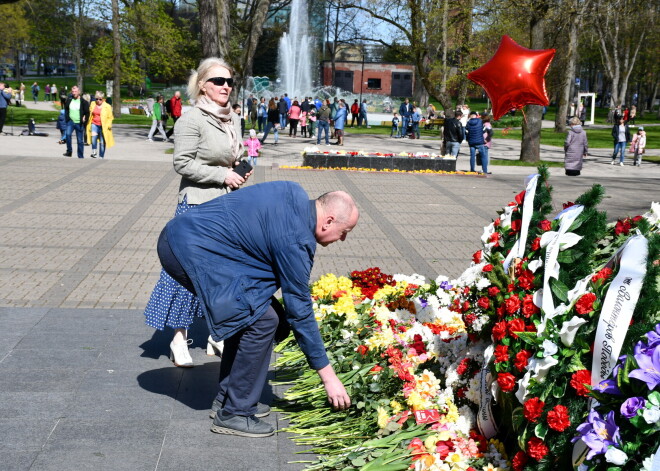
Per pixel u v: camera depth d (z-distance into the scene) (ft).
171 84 211.82
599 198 11.68
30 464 11.53
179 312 15.75
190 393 14.79
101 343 17.37
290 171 55.21
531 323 11.29
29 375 15.15
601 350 9.51
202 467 11.82
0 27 198.90
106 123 61.11
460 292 17.35
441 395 13.10
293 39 188.55
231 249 12.06
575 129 61.21
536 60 37.63
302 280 11.82
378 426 12.64
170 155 69.56
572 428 9.72
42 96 209.36
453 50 97.91
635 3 97.60
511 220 13.67
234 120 16.20
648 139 125.49
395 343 15.65
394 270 26.48
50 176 45.19
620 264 9.71
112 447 12.30
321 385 14.55
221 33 65.62
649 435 8.41
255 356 12.64
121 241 28.81
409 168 59.00
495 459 11.40
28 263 24.79
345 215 11.96
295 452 12.50
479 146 59.82
